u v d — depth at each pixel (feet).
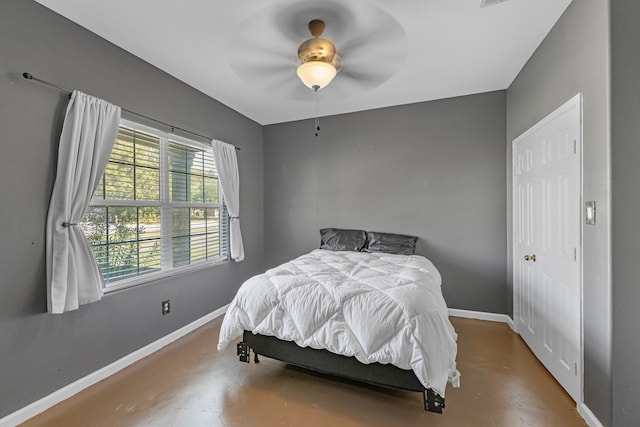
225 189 10.62
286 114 12.10
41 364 5.60
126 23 6.18
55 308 5.57
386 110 11.33
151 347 7.86
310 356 6.12
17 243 5.30
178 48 7.11
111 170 7.06
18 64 5.28
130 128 7.51
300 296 6.15
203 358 7.54
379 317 5.36
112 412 5.51
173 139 8.80
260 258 13.35
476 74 8.64
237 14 5.89
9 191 5.20
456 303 10.47
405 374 5.32
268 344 6.54
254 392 6.07
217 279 10.59
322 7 5.68
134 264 7.68
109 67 6.81
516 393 5.97
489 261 10.05
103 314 6.74
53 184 5.80
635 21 4.48
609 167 4.61
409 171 11.05
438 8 5.75
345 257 9.56
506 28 6.46
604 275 4.74
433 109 10.65
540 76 7.11
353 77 8.36
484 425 5.10
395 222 11.30
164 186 8.52
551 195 6.57
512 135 9.21
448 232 10.55
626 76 4.51
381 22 6.12
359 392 6.03
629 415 4.54
